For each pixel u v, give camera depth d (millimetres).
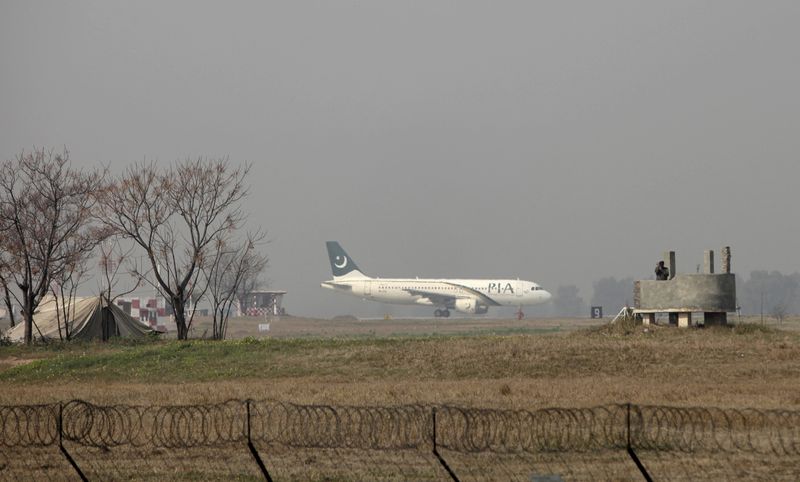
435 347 174125
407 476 71312
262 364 167750
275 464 76688
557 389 122500
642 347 162625
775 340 168500
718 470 70125
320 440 79062
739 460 73250
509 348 167625
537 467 72938
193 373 163000
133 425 96062
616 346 164250
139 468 76250
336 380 150000
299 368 162750
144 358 178875
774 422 89125
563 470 71625
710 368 145250
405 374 153375
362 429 89312
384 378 151125
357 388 130750
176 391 130750
